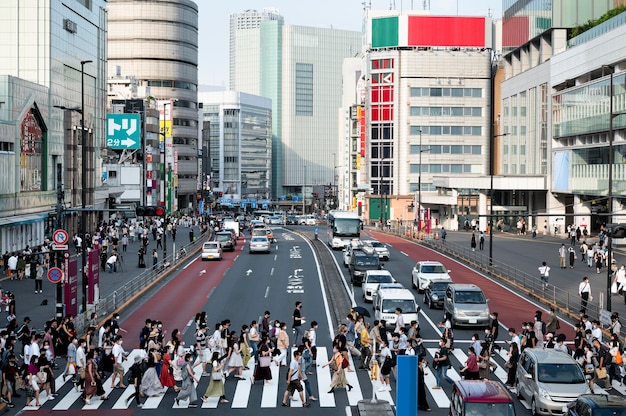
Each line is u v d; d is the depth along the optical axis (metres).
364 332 31.44
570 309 43.56
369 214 148.62
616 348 29.17
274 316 41.81
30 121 74.31
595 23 99.00
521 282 53.28
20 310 42.03
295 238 96.06
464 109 146.38
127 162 130.50
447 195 118.12
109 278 55.59
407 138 146.62
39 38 81.19
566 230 100.06
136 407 26.16
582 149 90.75
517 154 117.81
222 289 51.69
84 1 96.81
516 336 30.30
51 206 76.56
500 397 21.34
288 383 26.23
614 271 51.91
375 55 147.50
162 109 166.75
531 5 111.69
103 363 28.89
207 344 30.69
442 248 76.50
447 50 146.38
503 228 107.00
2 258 59.97
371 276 46.44
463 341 36.41
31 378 26.17
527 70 111.19
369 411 24.31
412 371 19.91
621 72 76.38
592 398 21.83
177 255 67.19
